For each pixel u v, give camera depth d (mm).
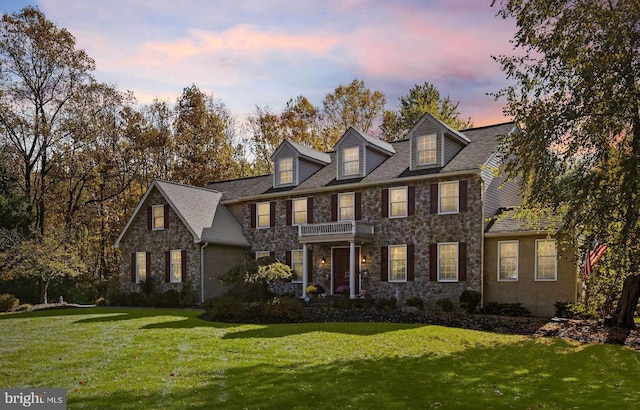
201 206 30359
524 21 14180
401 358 12344
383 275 25078
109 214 42000
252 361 11828
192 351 12938
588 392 9734
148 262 30156
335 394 9297
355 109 46844
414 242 24266
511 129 25188
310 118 47406
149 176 43531
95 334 15812
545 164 14578
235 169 47656
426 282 23750
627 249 14195
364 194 26125
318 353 12773
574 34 13641
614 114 13086
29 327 17766
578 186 14031
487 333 16016
